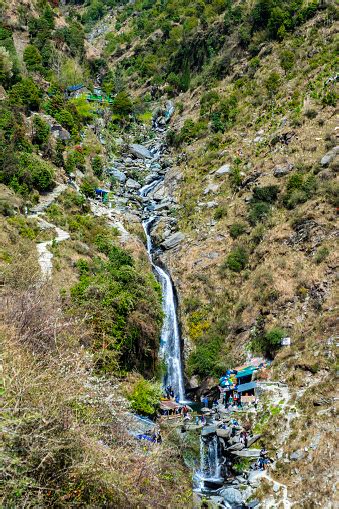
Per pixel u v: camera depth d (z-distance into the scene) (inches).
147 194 2317.9
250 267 1610.5
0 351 518.0
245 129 2283.5
